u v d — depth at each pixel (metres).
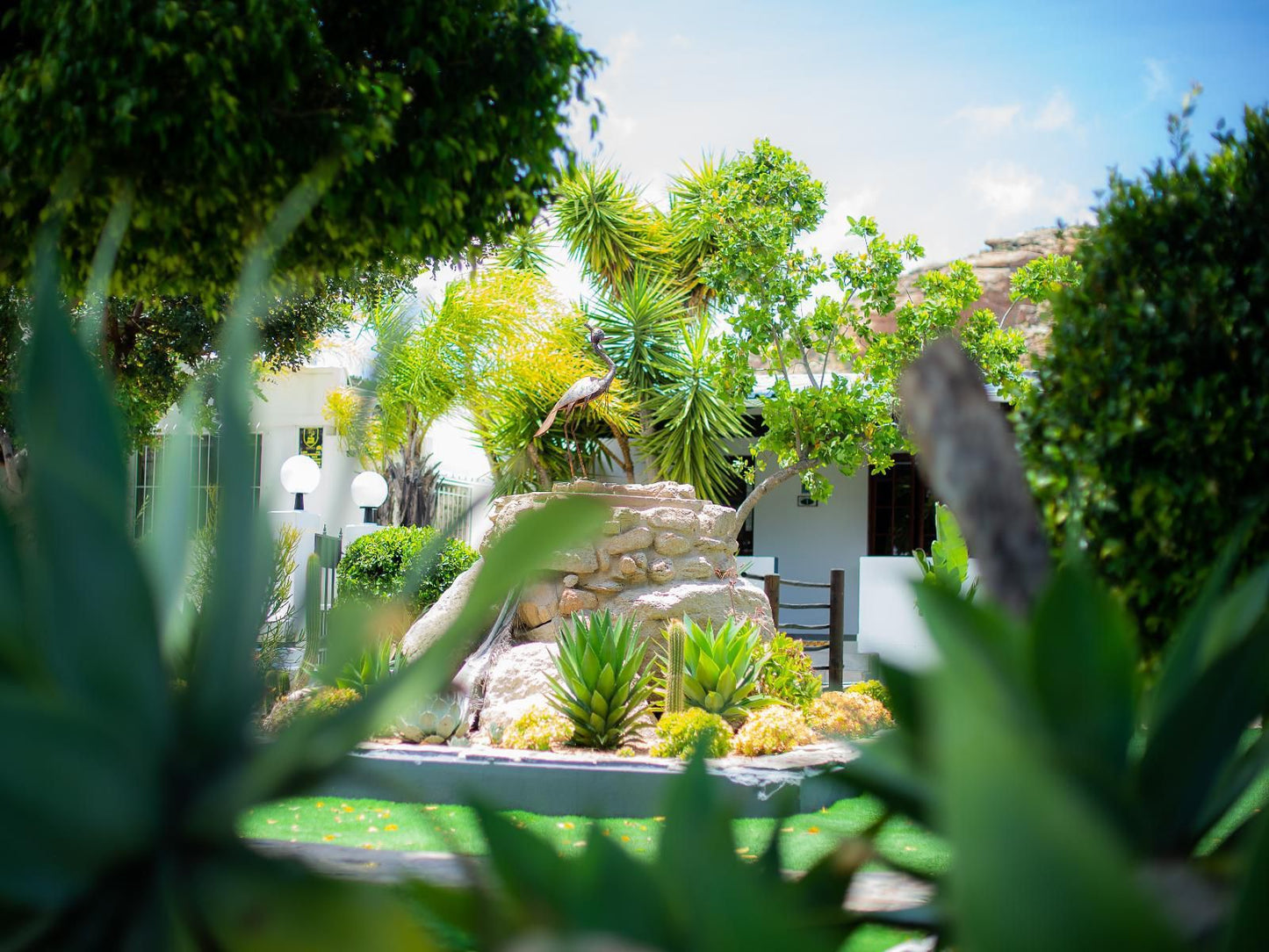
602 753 6.92
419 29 5.89
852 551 17.84
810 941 0.68
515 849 0.78
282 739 0.81
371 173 5.87
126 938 0.76
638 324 16.77
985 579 1.13
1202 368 3.43
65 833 0.75
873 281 14.06
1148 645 3.39
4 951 0.74
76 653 0.84
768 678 8.54
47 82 4.87
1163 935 0.52
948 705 0.58
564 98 6.43
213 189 5.40
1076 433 3.58
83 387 0.98
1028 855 0.53
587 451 17.02
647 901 0.75
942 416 1.16
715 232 15.19
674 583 9.09
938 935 1.00
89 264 5.60
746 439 18.20
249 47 5.17
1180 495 3.32
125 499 0.98
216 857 0.82
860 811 5.77
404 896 0.81
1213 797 0.98
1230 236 3.51
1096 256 3.75
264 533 0.97
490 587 0.72
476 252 6.98
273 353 13.98
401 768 5.93
